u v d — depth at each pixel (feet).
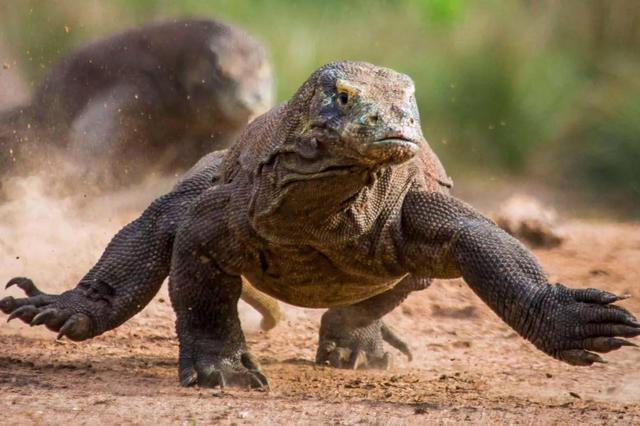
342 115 70.23
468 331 113.29
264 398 76.28
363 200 75.36
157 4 221.46
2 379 80.64
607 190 200.75
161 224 86.33
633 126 207.00
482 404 75.82
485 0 230.89
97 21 213.46
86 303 84.58
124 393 76.79
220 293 81.20
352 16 232.53
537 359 101.91
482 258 75.31
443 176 84.17
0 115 176.96
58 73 178.60
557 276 130.82
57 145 173.99
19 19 208.13
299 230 75.92
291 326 112.27
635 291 125.80
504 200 188.65
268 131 77.30
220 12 224.74
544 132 212.64
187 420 68.39
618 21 224.12
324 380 86.33
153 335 105.91
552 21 226.17
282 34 222.89
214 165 87.76
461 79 217.56
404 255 78.33
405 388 83.46
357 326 93.91
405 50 224.33
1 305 83.41
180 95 177.88
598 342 71.51
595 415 71.36
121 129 174.70
